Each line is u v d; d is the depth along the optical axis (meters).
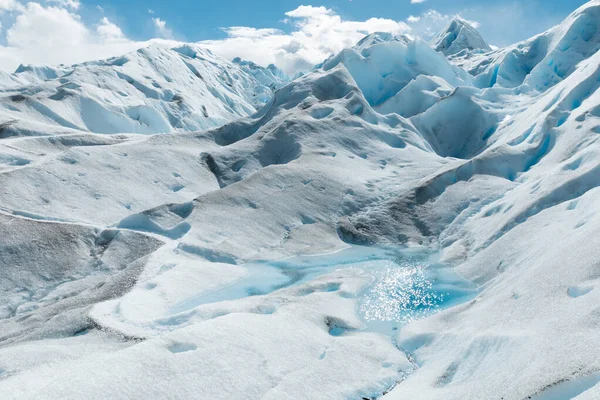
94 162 41.91
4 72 144.75
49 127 59.47
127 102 120.12
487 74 87.56
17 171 38.03
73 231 32.44
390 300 24.81
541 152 39.69
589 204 22.70
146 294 24.75
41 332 21.11
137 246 31.94
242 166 45.69
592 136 34.44
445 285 26.42
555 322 13.29
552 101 46.31
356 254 32.69
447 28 132.00
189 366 14.19
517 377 11.50
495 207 33.41
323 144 47.03
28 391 12.67
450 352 16.81
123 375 13.12
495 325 16.23
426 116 62.12
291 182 40.06
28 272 28.47
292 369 15.58
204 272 28.27
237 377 14.37
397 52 76.12
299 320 20.06
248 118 60.16
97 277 28.69
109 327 20.58
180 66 181.38
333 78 59.84
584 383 9.75
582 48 69.50
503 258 25.72
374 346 18.89
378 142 49.88
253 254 32.19
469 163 40.09
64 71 174.38
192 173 44.56
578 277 15.57
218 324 17.12
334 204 38.31
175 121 129.12
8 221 31.95
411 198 38.44
